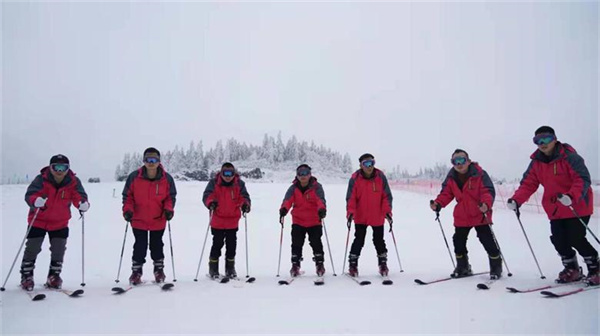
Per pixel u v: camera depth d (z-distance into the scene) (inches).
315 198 209.2
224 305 141.6
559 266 219.1
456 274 190.9
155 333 111.3
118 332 112.5
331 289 168.9
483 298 144.8
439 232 417.7
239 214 212.8
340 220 546.9
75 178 186.1
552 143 169.5
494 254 183.0
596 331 106.3
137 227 188.2
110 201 799.7
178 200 808.3
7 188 1062.4
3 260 278.4
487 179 185.6
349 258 203.3
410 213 625.6
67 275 220.8
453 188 195.3
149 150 187.3
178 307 139.3
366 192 203.3
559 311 124.6
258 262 272.2
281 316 126.8
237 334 109.8
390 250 309.3
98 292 166.9
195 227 472.1
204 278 207.2
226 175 205.5
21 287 173.6
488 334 106.5
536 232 390.6
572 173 164.6
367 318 123.5
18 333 112.4
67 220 182.4
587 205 161.5
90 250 318.0
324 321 121.0
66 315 130.0
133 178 189.9
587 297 141.2
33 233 174.1
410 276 200.2
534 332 106.8
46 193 176.4
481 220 185.8
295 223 211.0
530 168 182.4
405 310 131.4
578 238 161.9
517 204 183.2
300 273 209.2
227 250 206.7
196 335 109.3
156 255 189.3
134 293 163.6
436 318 121.7
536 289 154.6
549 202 170.9
